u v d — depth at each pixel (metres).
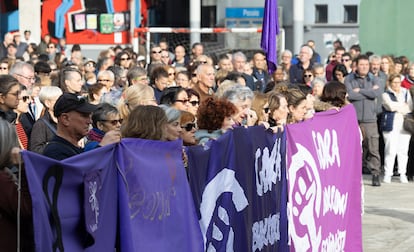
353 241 10.45
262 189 8.05
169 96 9.30
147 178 6.40
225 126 7.84
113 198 6.15
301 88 10.89
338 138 9.89
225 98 8.56
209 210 7.11
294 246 8.77
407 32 22.38
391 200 15.10
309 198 9.08
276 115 9.35
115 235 6.19
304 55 18.06
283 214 8.57
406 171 17.67
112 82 11.23
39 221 5.31
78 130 6.71
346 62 19.66
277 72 16.19
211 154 7.14
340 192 9.96
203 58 14.13
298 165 8.85
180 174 6.77
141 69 11.73
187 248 6.80
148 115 6.63
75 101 6.70
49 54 21.48
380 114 17.44
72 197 5.68
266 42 13.14
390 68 18.09
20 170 5.40
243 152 7.62
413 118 17.25
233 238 7.44
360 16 22.73
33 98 11.02
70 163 5.60
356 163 10.45
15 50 20.00
